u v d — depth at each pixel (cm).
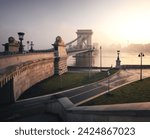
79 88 5822
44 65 7625
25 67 5366
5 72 3412
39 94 5422
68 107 2859
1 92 4647
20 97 5194
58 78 7781
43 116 3378
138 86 5397
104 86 5831
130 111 1912
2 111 4016
